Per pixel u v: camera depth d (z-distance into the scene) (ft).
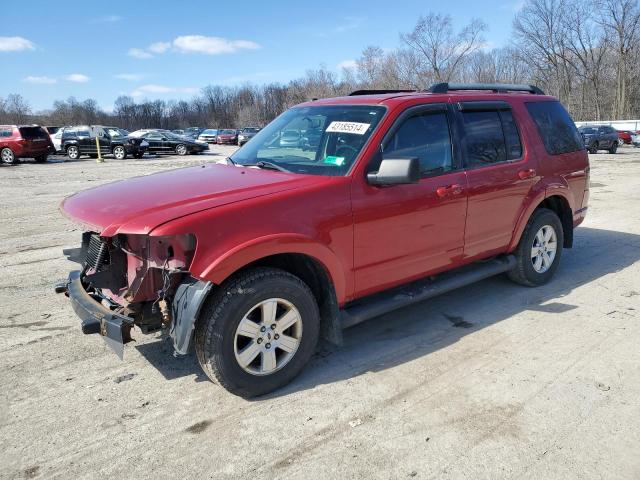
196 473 8.66
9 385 11.41
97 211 10.87
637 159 75.66
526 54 205.46
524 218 15.81
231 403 10.69
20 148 77.20
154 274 10.39
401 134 12.60
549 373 11.68
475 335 13.71
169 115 400.06
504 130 15.43
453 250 13.98
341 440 9.44
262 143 14.47
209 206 10.06
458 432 9.61
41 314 15.46
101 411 10.44
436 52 160.15
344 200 11.34
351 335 13.87
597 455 8.93
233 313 10.08
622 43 189.26
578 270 19.13
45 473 8.68
